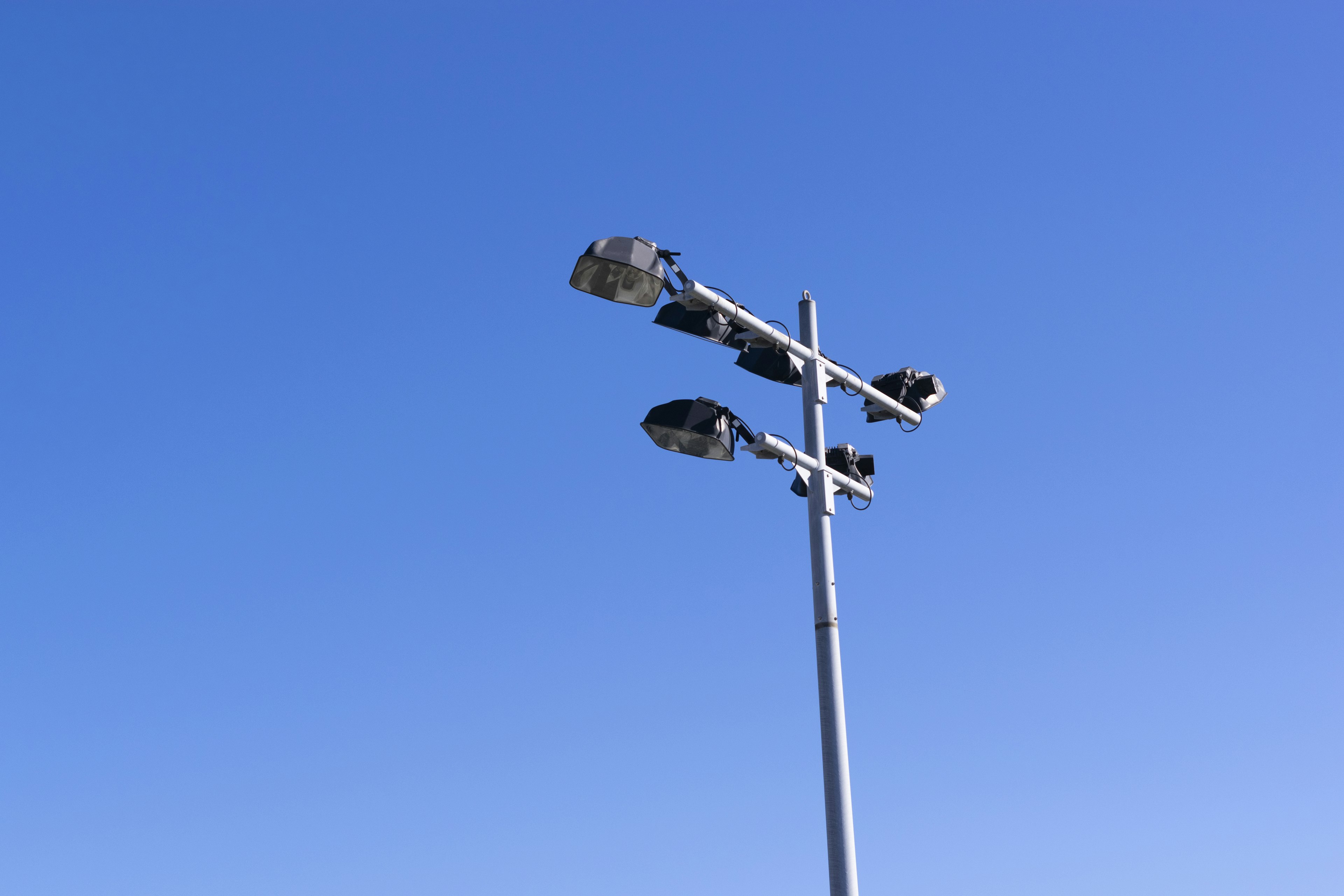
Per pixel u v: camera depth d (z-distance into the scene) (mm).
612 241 13578
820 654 13602
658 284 13711
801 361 14797
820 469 14406
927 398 16156
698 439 14133
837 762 13078
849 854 12742
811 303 15016
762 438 13859
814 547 14094
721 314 14023
